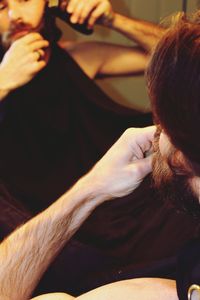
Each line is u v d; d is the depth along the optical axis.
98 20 2.04
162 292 0.91
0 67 1.97
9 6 1.94
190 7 2.11
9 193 1.99
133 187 1.04
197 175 0.71
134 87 2.11
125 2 2.06
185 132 0.67
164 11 2.09
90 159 2.09
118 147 1.03
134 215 2.11
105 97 2.10
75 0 1.99
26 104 2.01
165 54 0.67
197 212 0.79
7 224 1.96
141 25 2.07
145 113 2.12
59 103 2.04
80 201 1.07
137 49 2.08
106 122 2.10
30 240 1.08
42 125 2.04
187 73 0.65
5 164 2.00
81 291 2.06
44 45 1.99
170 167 0.74
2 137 2.00
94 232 2.09
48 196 2.05
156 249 2.12
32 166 2.03
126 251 2.11
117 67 2.09
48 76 2.01
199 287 0.77
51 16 1.99
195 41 0.65
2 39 1.96
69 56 2.04
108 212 2.09
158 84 0.68
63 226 1.09
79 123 2.08
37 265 1.08
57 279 2.05
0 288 1.05
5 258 1.08
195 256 0.79
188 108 0.65
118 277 1.56
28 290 1.08
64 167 2.07
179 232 2.11
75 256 2.06
